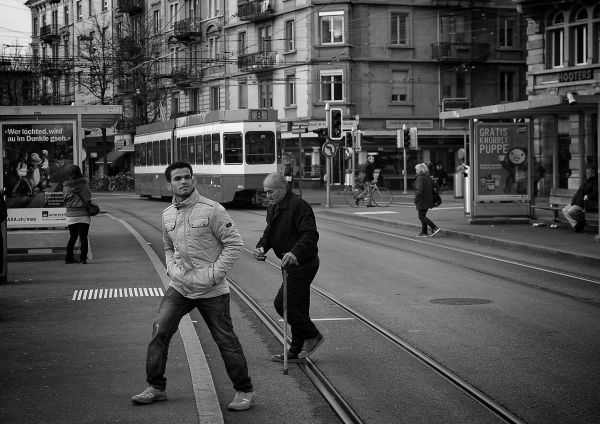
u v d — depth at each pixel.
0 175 17.91
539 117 24.61
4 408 6.78
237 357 6.93
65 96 70.31
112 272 15.72
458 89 59.31
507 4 59.94
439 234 23.55
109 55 66.44
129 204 42.38
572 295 12.70
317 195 49.69
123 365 8.28
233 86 63.69
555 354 8.76
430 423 6.52
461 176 42.50
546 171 29.22
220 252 6.89
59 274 15.51
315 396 7.36
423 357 8.69
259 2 59.91
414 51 57.94
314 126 56.72
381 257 18.12
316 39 56.69
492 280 14.45
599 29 35.72
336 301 12.29
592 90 35.84
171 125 41.94
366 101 56.97
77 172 17.05
